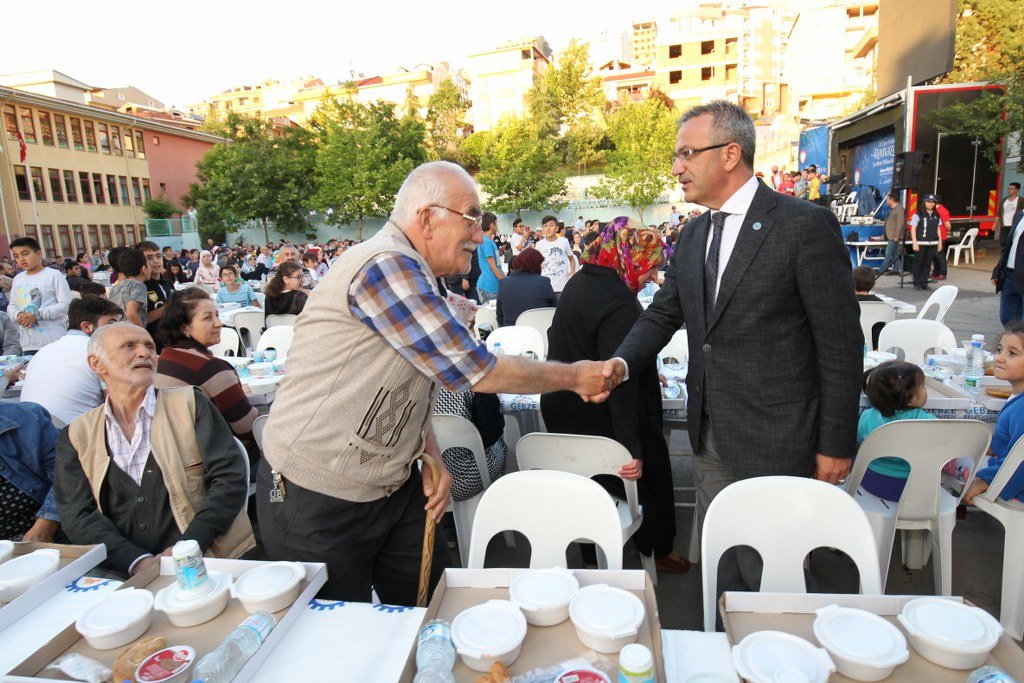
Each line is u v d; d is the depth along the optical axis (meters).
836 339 1.80
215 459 2.21
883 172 14.37
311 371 1.57
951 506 2.50
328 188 34.56
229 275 8.71
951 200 12.70
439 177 1.61
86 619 1.37
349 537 1.69
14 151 27.22
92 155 31.58
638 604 1.32
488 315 6.39
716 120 1.87
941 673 1.15
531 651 1.26
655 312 2.28
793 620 1.32
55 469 2.16
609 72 65.06
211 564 1.59
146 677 1.18
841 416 1.84
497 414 2.97
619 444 2.41
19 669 1.25
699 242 2.07
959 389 3.16
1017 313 6.20
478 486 2.83
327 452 1.59
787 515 1.68
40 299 5.42
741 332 1.90
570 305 2.52
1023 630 2.39
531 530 1.84
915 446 2.39
